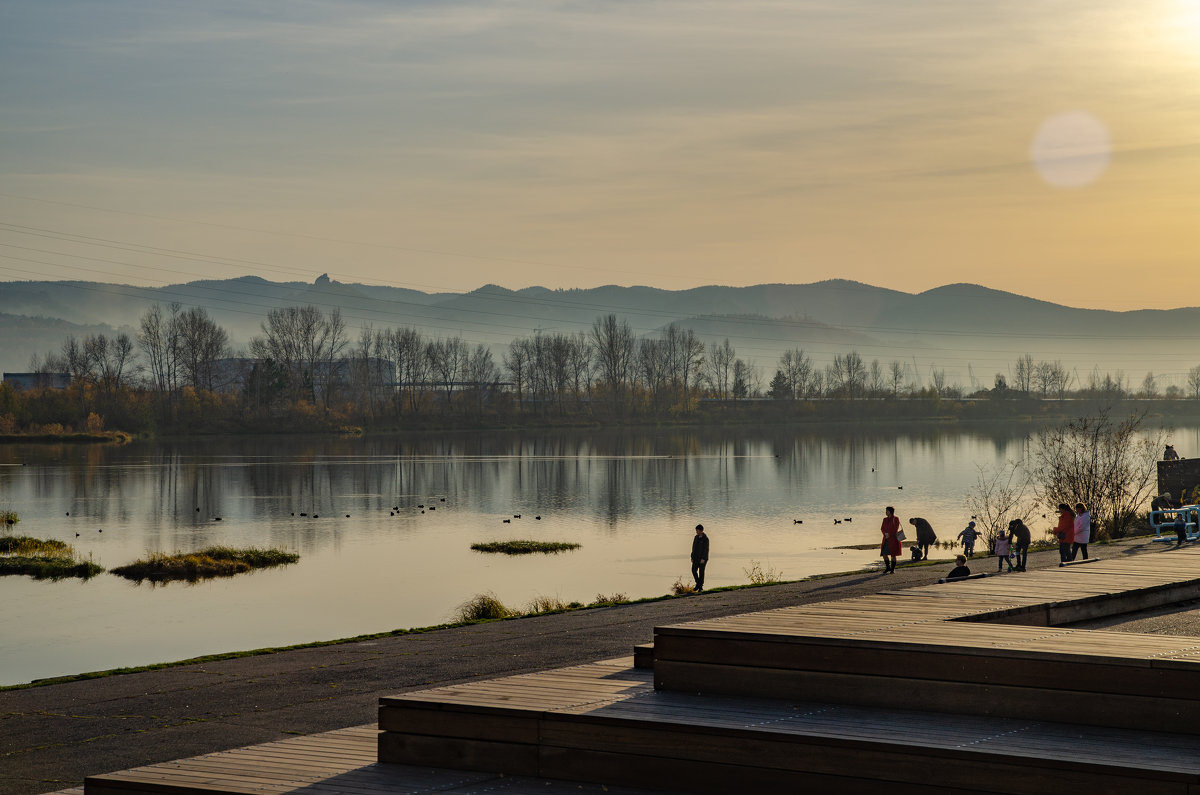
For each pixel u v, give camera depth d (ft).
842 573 102.01
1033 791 22.62
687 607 78.18
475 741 27.99
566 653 60.18
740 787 25.32
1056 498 133.18
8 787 37.45
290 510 213.87
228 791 26.11
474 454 388.78
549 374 627.87
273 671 57.88
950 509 203.41
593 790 26.23
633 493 246.06
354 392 581.12
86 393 504.84
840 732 25.08
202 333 558.56
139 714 48.08
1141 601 45.96
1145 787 21.65
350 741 31.68
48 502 227.40
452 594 116.06
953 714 27.30
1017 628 31.32
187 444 449.48
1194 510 108.58
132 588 123.13
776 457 369.09
